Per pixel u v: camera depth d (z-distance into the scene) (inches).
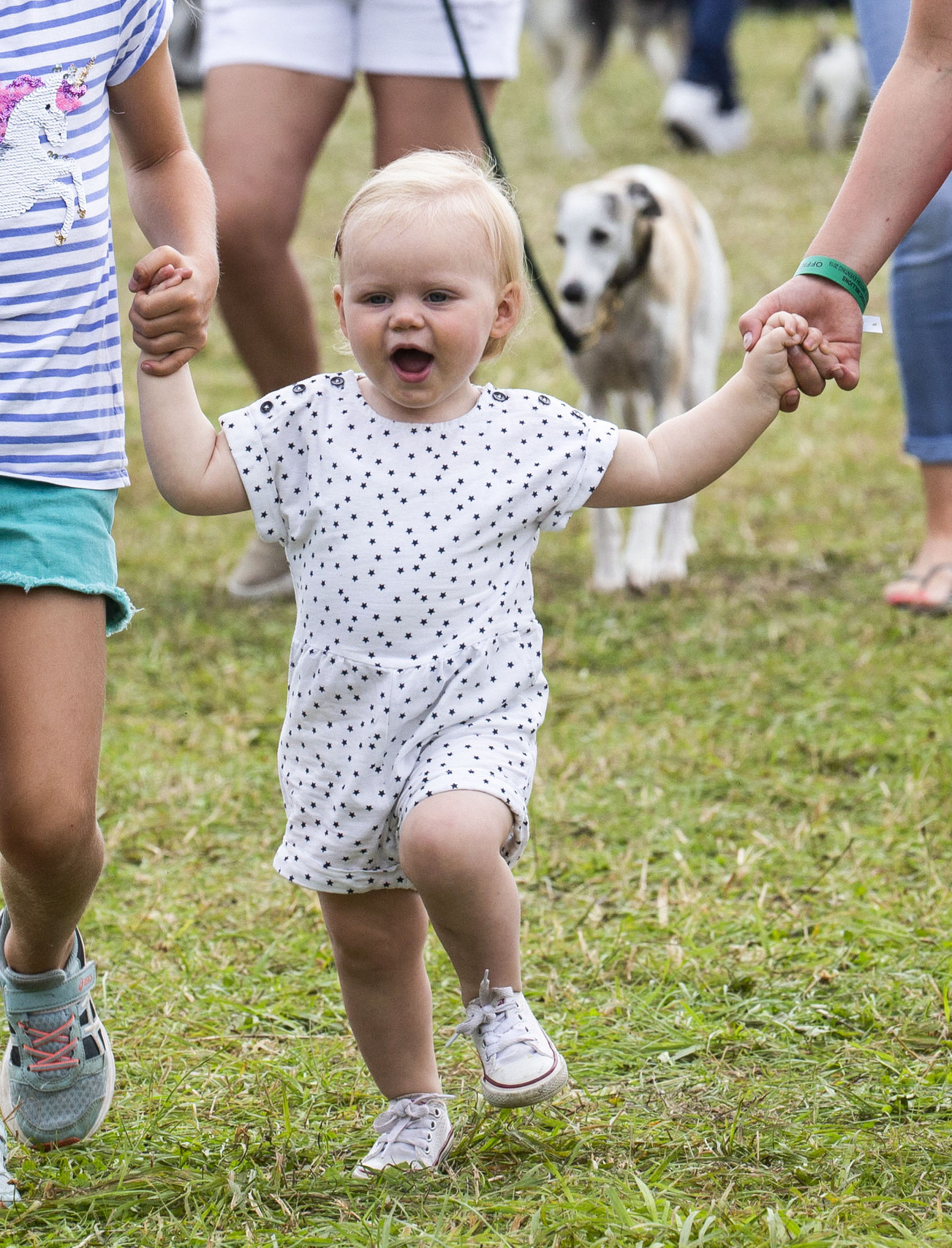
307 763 283.0
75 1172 301.7
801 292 310.8
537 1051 268.7
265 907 436.5
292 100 603.5
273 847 484.7
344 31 601.3
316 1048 357.1
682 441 288.7
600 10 1712.6
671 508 748.6
